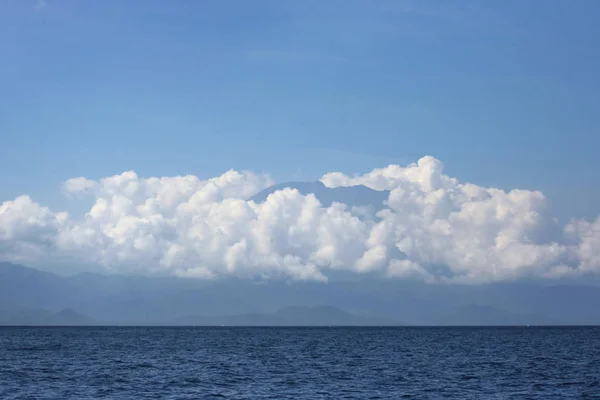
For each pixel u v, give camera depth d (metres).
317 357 145.88
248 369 112.25
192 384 89.06
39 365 118.69
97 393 79.81
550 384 90.38
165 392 81.00
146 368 113.31
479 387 87.31
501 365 121.69
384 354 158.25
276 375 101.69
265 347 196.62
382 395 79.44
